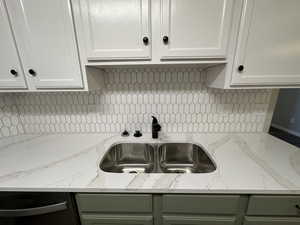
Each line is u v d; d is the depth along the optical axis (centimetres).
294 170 82
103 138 124
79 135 131
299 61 81
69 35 83
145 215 79
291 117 365
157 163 116
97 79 106
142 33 80
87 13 78
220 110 123
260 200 72
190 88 119
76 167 88
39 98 124
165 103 123
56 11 79
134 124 130
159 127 119
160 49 82
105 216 80
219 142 114
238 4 75
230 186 71
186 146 120
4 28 82
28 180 77
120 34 81
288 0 74
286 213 73
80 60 87
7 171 85
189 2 75
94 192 75
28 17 81
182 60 85
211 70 105
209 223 78
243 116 124
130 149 123
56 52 86
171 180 75
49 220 80
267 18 76
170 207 76
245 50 81
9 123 121
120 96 123
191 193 73
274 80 85
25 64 88
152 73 117
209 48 81
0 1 78
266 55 81
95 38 82
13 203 77
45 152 105
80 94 124
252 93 118
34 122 130
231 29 78
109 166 111
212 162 94
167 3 75
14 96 122
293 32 78
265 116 123
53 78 90
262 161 90
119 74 118
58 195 76
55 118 130
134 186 72
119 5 77
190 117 126
